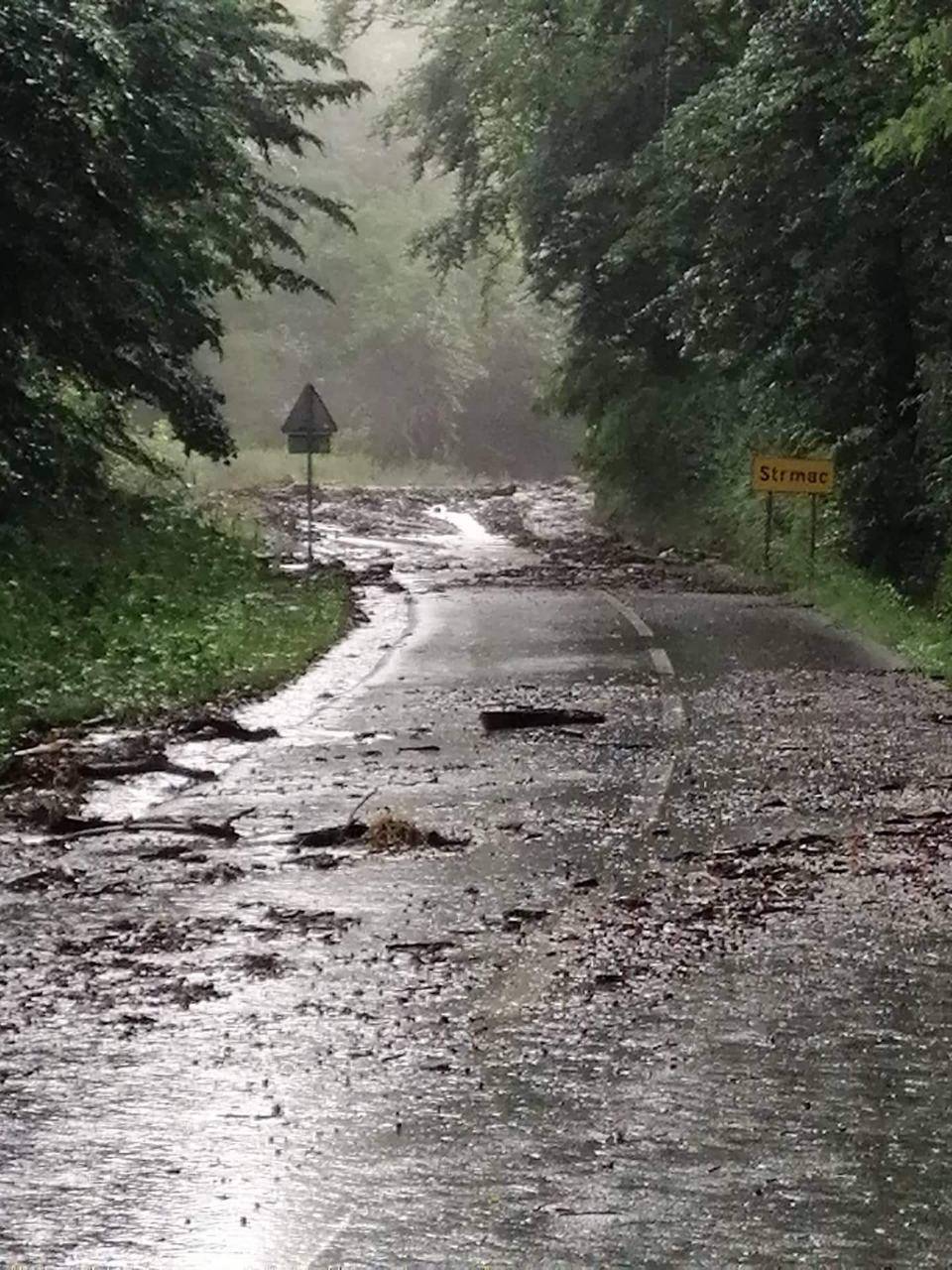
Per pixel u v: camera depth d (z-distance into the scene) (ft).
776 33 84.38
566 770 42.42
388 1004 24.43
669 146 98.27
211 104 92.07
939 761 42.52
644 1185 18.11
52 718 50.62
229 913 29.68
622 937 27.63
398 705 54.03
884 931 27.73
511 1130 19.67
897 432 92.68
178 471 131.34
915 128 64.95
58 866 33.42
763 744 45.47
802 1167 18.56
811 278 87.76
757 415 116.47
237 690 56.95
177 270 94.27
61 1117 20.30
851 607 78.79
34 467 91.30
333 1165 18.75
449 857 33.55
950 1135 19.45
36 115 72.54
